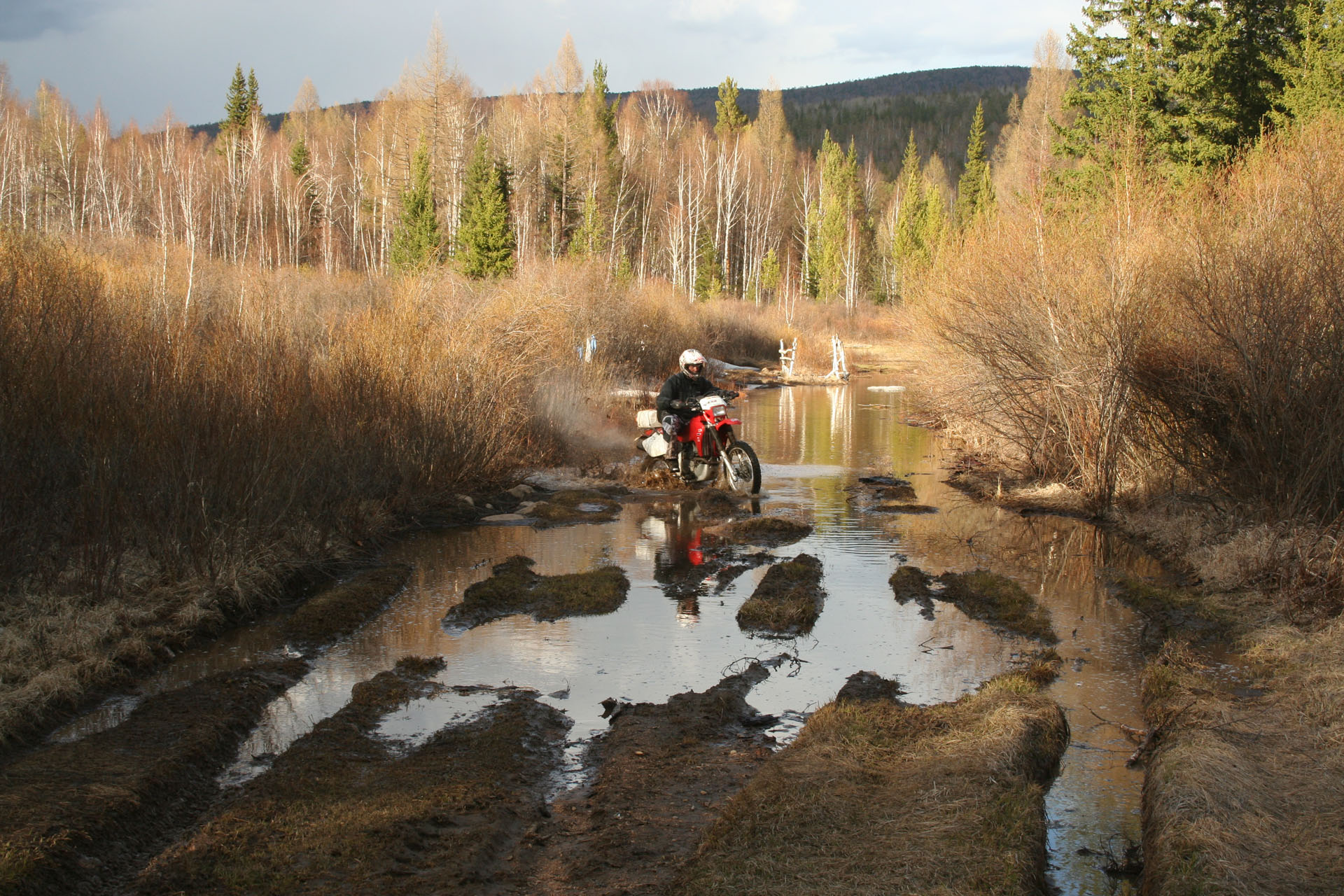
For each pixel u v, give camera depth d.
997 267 11.61
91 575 5.86
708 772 3.95
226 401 7.55
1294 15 19.98
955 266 13.91
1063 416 10.20
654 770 3.96
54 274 7.25
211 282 16.14
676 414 11.41
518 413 11.98
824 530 8.91
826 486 11.30
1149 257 9.30
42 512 6.00
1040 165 15.95
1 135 59.81
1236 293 7.56
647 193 73.00
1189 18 20.88
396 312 11.35
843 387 28.36
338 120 99.25
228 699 4.67
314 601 6.34
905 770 3.84
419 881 3.13
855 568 7.48
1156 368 8.48
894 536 8.66
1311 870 3.02
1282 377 7.24
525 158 63.47
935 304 14.97
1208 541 7.54
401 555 7.91
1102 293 9.59
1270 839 3.22
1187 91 20.41
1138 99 20.52
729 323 37.84
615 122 80.19
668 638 5.79
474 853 3.29
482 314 12.63
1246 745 4.01
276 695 4.88
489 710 4.65
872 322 53.28
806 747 4.07
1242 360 7.52
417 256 39.53
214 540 6.46
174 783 3.81
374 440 9.24
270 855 3.28
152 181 61.91
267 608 6.36
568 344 17.22
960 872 3.05
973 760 3.87
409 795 3.72
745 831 3.34
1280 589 6.20
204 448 6.96
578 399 14.86
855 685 4.89
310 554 7.36
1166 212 10.01
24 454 6.05
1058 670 5.22
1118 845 3.48
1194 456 8.59
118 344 7.29
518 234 58.06
